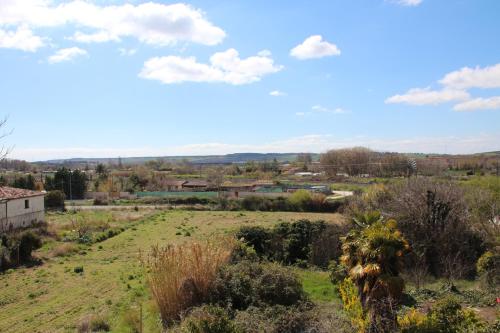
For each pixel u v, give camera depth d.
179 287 14.45
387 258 11.51
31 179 70.25
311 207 55.16
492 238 22.78
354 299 13.02
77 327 15.96
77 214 54.03
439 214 24.02
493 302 15.79
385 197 29.95
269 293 14.70
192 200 63.50
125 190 80.00
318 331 12.13
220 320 10.77
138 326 14.88
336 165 98.56
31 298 20.81
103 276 24.45
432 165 77.50
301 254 26.31
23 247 28.56
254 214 52.88
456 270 20.70
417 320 11.55
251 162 135.12
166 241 34.88
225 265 16.31
